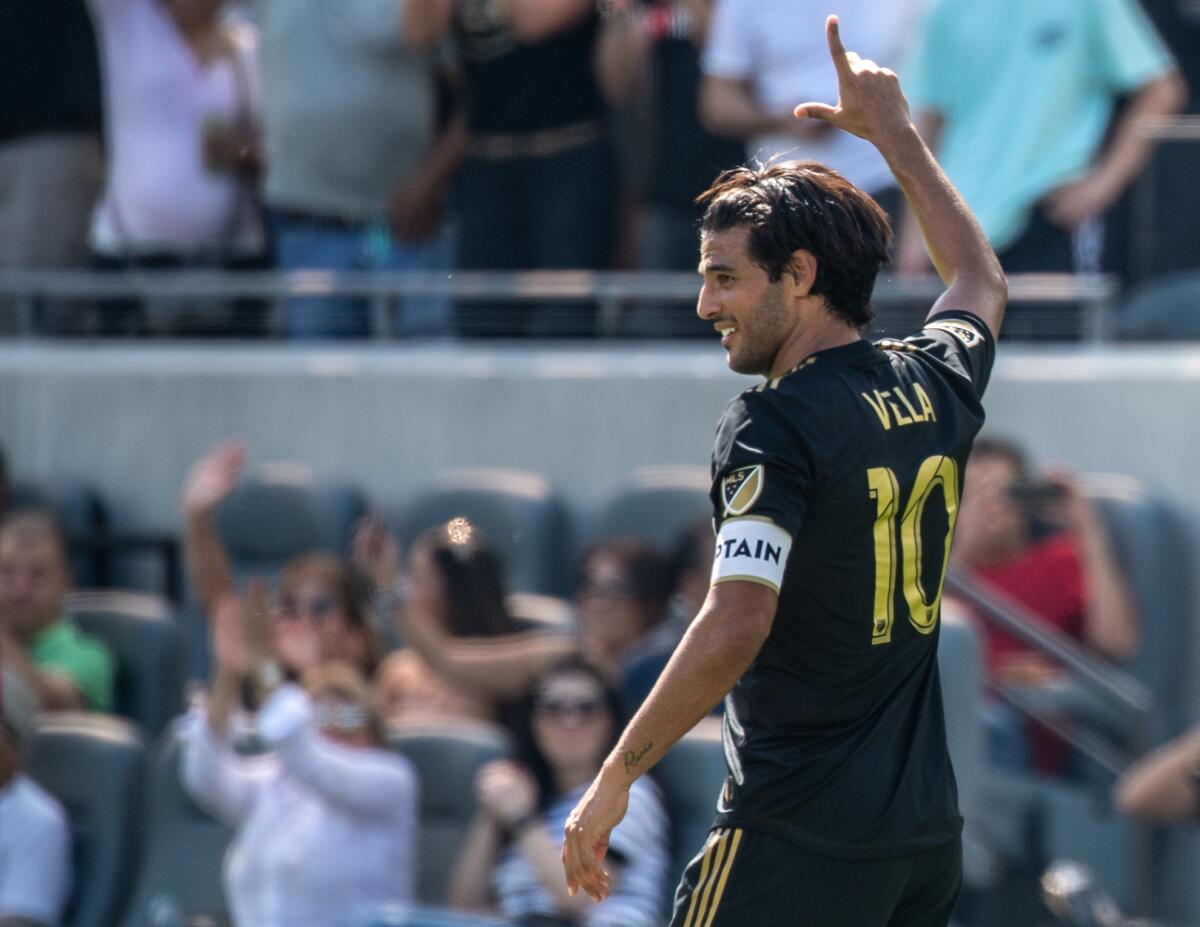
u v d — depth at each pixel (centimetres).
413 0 2648
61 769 2095
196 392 2753
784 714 1099
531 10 2589
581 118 2634
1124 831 2150
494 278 2705
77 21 2812
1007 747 2181
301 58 2705
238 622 2094
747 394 1074
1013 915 2081
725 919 1097
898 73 2559
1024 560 2286
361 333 2783
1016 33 2523
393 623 2338
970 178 2544
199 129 2797
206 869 2216
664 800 1919
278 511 2567
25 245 2841
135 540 2653
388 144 2711
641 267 2683
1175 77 2639
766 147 2575
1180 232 2564
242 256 2816
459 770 2061
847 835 1088
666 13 2669
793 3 2545
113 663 2384
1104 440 2498
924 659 1127
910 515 1085
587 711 1962
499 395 2666
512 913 1905
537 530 2456
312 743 1995
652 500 2405
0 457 2566
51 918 2002
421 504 2506
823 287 1089
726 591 1026
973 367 1149
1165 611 2317
